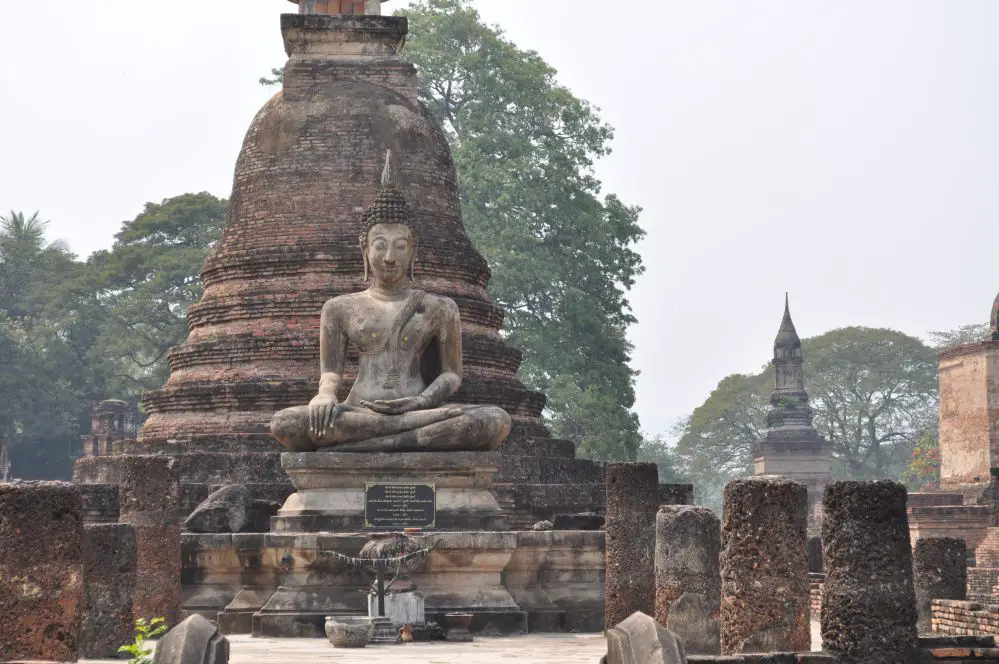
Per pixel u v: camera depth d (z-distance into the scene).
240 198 31.69
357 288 30.17
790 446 94.00
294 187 30.97
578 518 26.03
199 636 11.08
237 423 29.41
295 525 22.05
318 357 29.81
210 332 30.98
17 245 93.75
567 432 60.91
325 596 21.27
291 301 30.09
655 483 20.00
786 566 14.30
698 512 17.34
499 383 30.84
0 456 78.62
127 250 82.25
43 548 12.72
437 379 23.22
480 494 22.45
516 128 66.56
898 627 13.15
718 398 116.94
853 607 13.17
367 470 22.17
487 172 62.59
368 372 23.20
